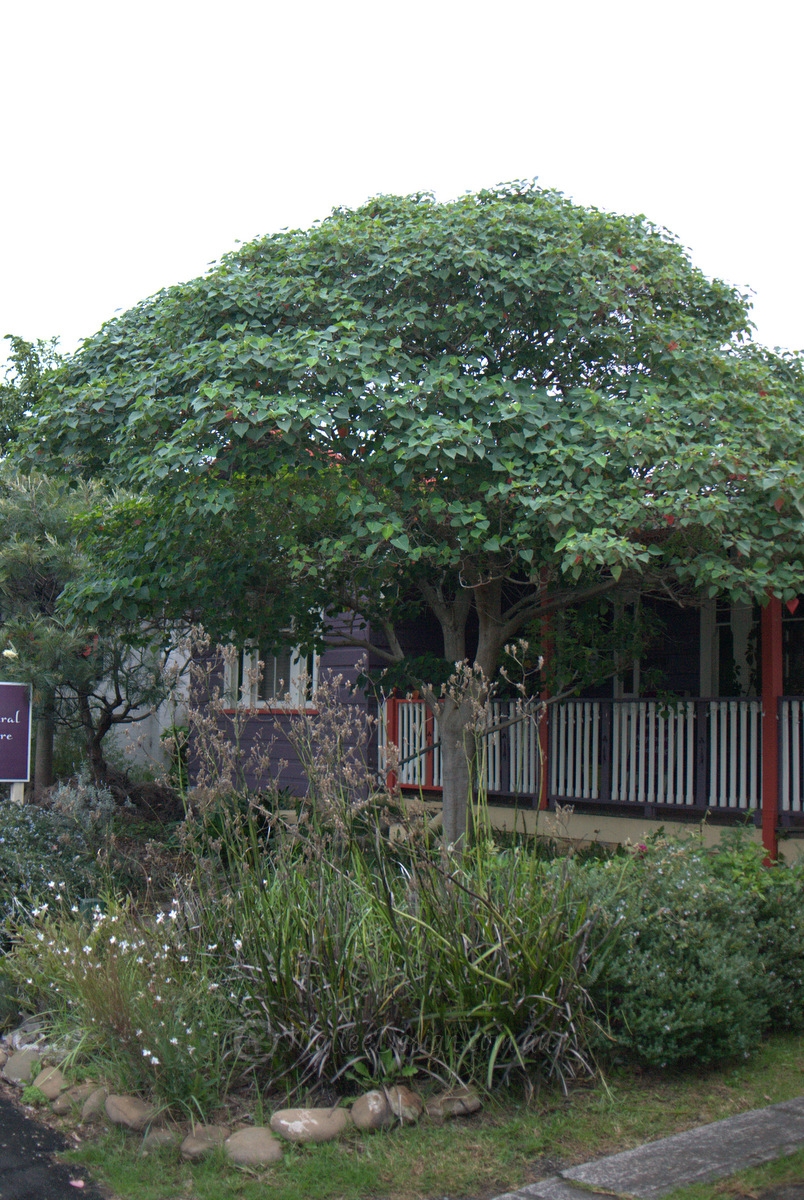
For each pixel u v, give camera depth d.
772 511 7.31
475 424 7.61
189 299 8.37
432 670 9.18
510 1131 4.66
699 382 8.09
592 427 7.37
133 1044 4.95
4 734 9.04
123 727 18.00
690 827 9.92
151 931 5.80
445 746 9.14
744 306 9.05
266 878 5.80
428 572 9.24
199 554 8.71
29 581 11.77
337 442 7.68
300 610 9.55
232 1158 4.42
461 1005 5.01
